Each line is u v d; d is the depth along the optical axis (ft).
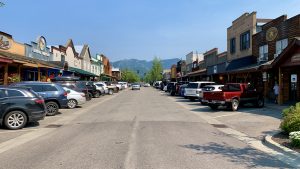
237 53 132.05
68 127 43.24
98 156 25.93
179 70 336.08
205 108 73.31
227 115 59.57
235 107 68.23
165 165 23.35
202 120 51.67
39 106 43.32
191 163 24.04
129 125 44.21
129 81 545.85
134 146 29.91
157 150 28.25
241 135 37.81
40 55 116.26
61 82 80.64
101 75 262.88
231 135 37.68
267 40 100.73
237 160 25.39
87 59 214.28
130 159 24.95
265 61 100.37
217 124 47.47
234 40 136.67
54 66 107.14
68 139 33.88
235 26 134.41
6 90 41.96
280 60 74.69
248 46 119.55
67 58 159.74
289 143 31.07
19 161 24.50
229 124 47.55
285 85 87.92
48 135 36.68
